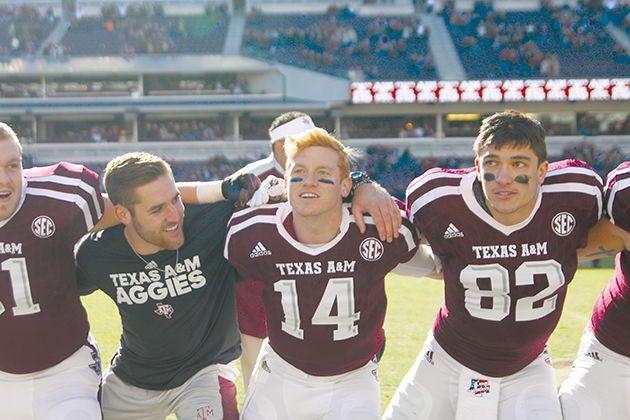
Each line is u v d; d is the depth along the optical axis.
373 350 3.57
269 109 28.72
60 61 28.97
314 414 3.51
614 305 3.54
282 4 32.44
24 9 31.78
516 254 3.36
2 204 3.29
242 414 3.61
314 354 3.46
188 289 3.54
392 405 3.71
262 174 5.20
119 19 31.61
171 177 3.40
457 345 3.56
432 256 3.72
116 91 29.67
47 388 3.54
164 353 3.61
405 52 29.89
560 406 3.52
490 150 3.20
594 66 28.80
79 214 3.51
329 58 29.61
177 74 29.78
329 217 3.34
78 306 3.63
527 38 30.16
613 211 3.41
